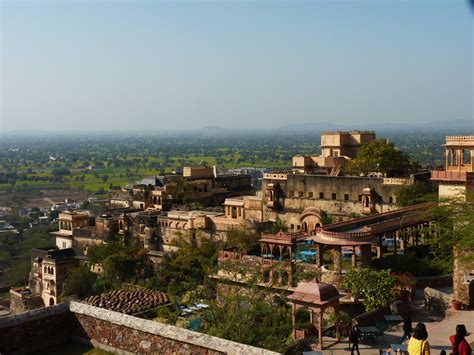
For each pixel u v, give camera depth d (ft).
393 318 149.38
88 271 320.91
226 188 425.28
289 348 130.82
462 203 167.43
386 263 195.31
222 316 139.54
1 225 648.79
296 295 140.67
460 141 204.95
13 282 426.10
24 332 85.05
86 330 88.12
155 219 342.03
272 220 311.06
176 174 446.19
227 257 235.81
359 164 314.96
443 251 183.11
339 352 131.13
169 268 282.15
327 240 188.75
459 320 150.92
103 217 364.58
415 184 259.39
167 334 78.79
